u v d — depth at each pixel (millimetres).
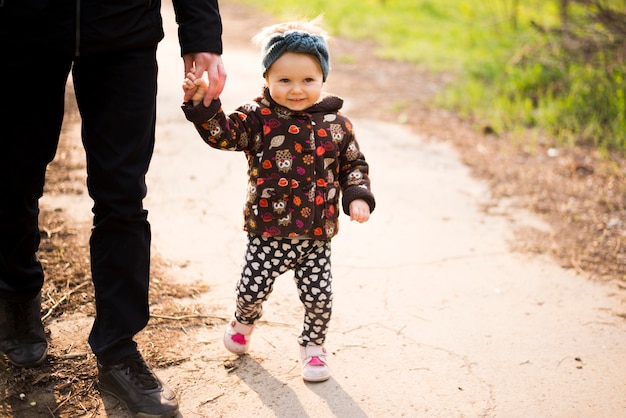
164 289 3287
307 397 2617
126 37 2215
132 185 2309
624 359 2965
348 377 2754
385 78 7516
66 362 2703
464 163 5184
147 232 2447
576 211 4418
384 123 5992
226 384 2664
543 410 2627
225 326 3045
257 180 2496
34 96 2293
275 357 2854
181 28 2355
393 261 3727
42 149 2396
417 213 4332
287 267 2594
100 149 2299
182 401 2557
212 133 2363
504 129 5926
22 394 2525
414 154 5316
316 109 2537
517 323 3207
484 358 2930
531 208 4461
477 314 3266
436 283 3527
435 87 7211
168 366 2748
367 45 9203
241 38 8938
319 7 11352
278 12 10859
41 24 2141
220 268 3533
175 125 5484
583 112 6023
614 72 6461
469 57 8352
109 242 2359
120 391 2449
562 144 5547
